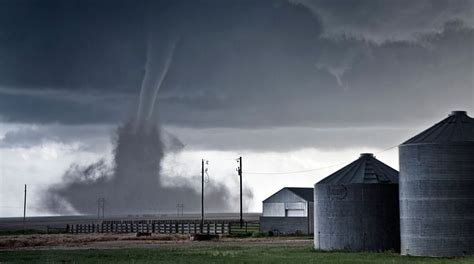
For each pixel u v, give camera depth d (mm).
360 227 53469
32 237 96250
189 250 57906
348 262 42250
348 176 55469
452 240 46094
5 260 47719
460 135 47594
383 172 56094
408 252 48062
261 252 53531
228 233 98188
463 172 46562
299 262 42500
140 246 68625
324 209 55125
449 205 46406
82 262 44938
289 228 98750
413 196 47875
